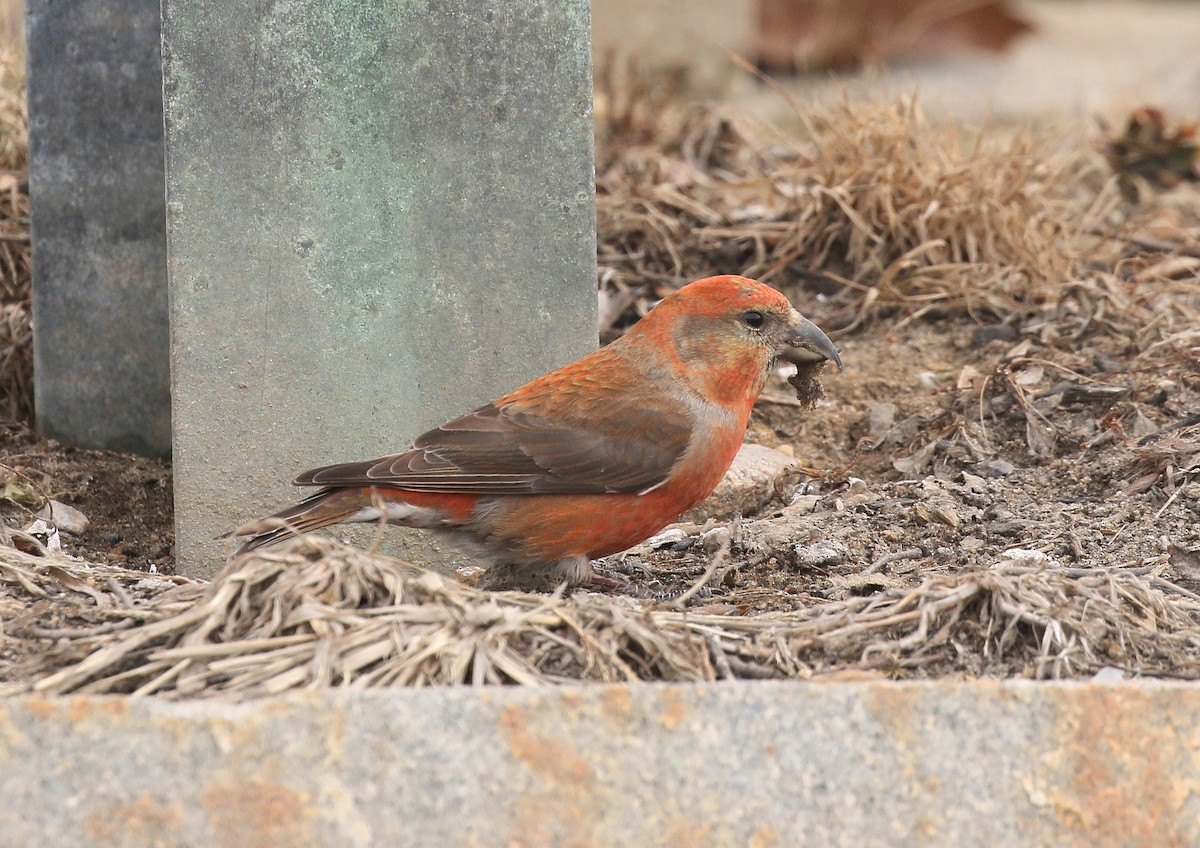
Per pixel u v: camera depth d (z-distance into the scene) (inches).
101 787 246.8
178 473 397.7
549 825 253.8
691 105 801.6
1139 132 719.7
